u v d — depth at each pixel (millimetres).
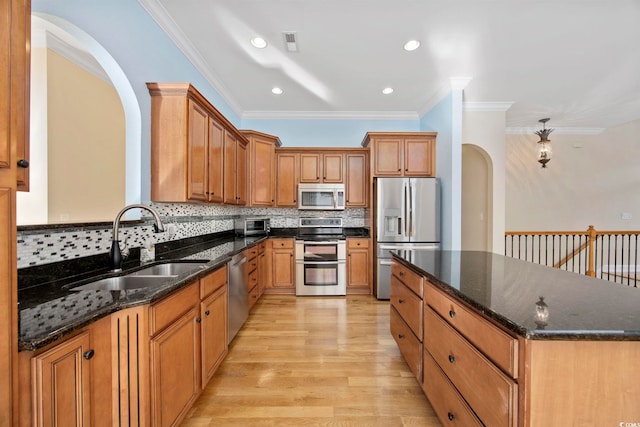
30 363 759
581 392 812
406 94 3609
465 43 2482
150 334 1132
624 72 3012
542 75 3080
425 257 2035
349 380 1886
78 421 896
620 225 5266
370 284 3799
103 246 1612
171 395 1284
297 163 4090
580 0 1968
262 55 2676
